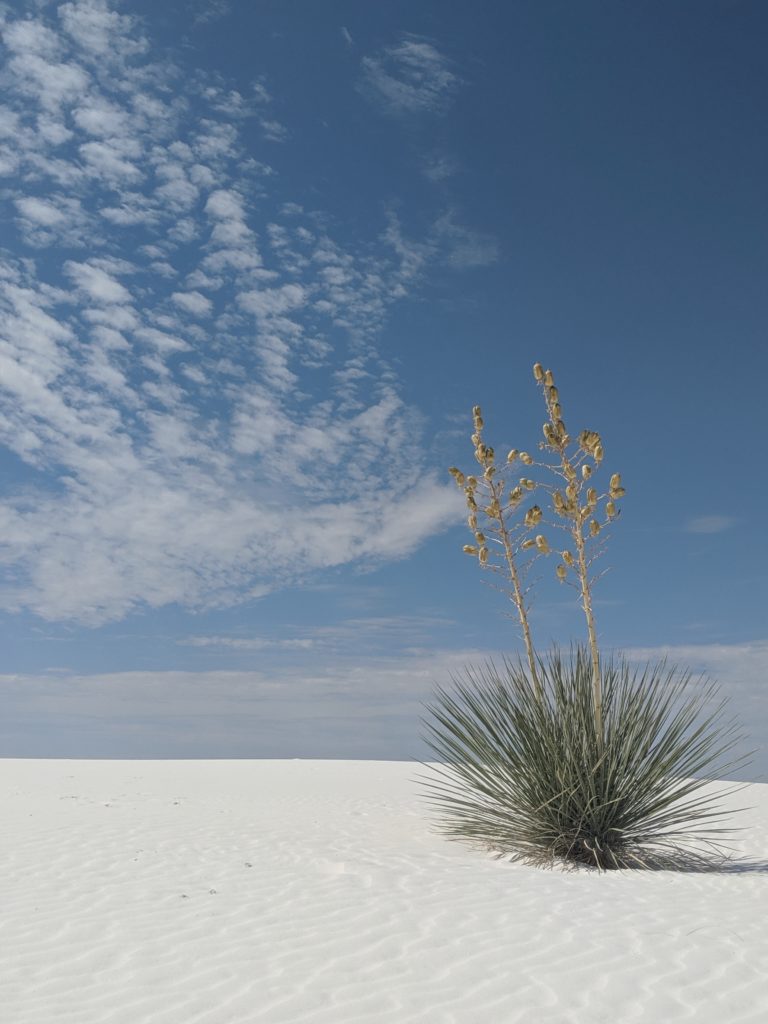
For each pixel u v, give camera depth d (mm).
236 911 4184
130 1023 2832
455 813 6758
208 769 12703
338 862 5480
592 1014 2904
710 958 3455
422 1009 2947
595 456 6258
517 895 4539
